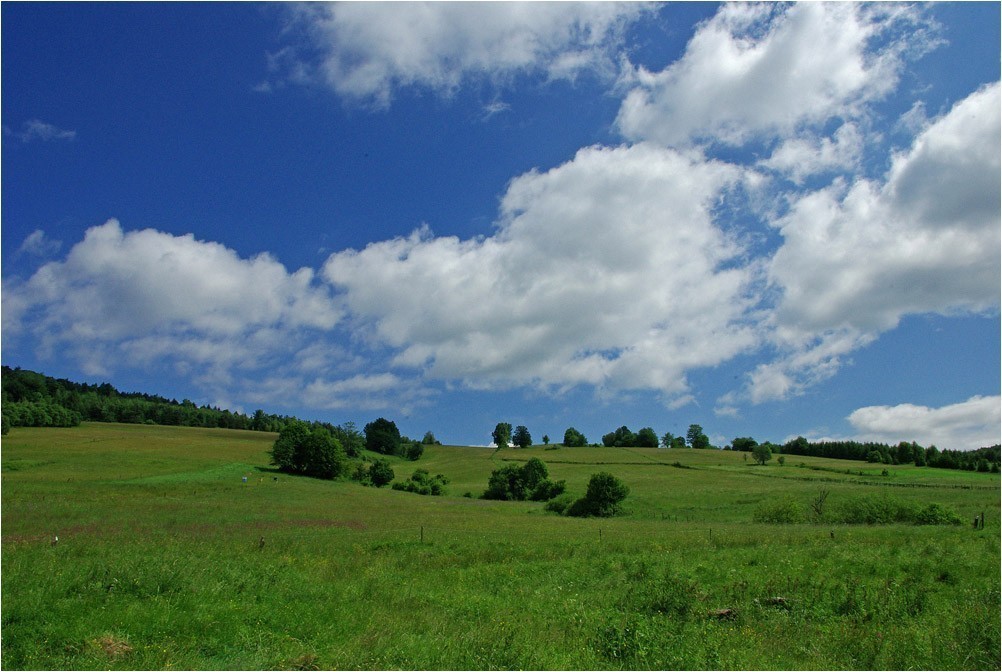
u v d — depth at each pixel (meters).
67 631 12.12
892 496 56.12
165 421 180.25
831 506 59.50
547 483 93.88
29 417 130.50
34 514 40.59
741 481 101.31
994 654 11.44
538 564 23.72
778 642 12.70
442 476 117.81
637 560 23.66
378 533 38.47
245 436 154.62
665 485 95.75
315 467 109.31
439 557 25.61
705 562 22.72
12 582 14.98
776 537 32.44
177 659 10.95
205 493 63.59
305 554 25.12
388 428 177.12
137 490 61.69
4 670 10.42
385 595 17.09
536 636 12.98
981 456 127.56
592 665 11.24
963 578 18.78
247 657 11.29
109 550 23.19
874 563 21.34
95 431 135.38
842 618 14.50
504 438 186.25
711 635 12.92
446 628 13.67
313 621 13.71
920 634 12.87
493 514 63.25
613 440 199.25
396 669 10.89
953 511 51.53
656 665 11.24
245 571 18.56
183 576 16.56
